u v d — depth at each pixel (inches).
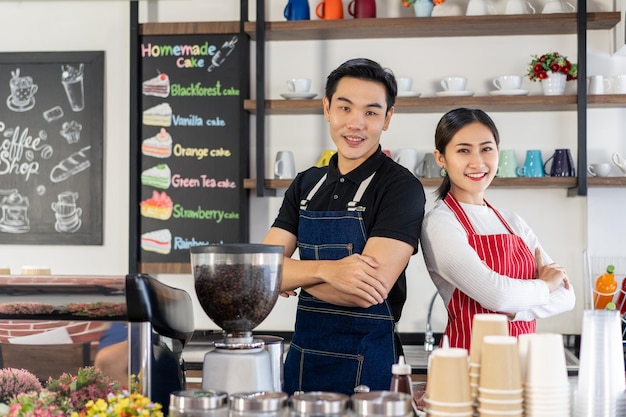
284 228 86.9
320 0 153.4
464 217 82.7
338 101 79.3
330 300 76.9
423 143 149.5
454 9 148.9
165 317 59.8
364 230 79.7
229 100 151.2
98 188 154.8
